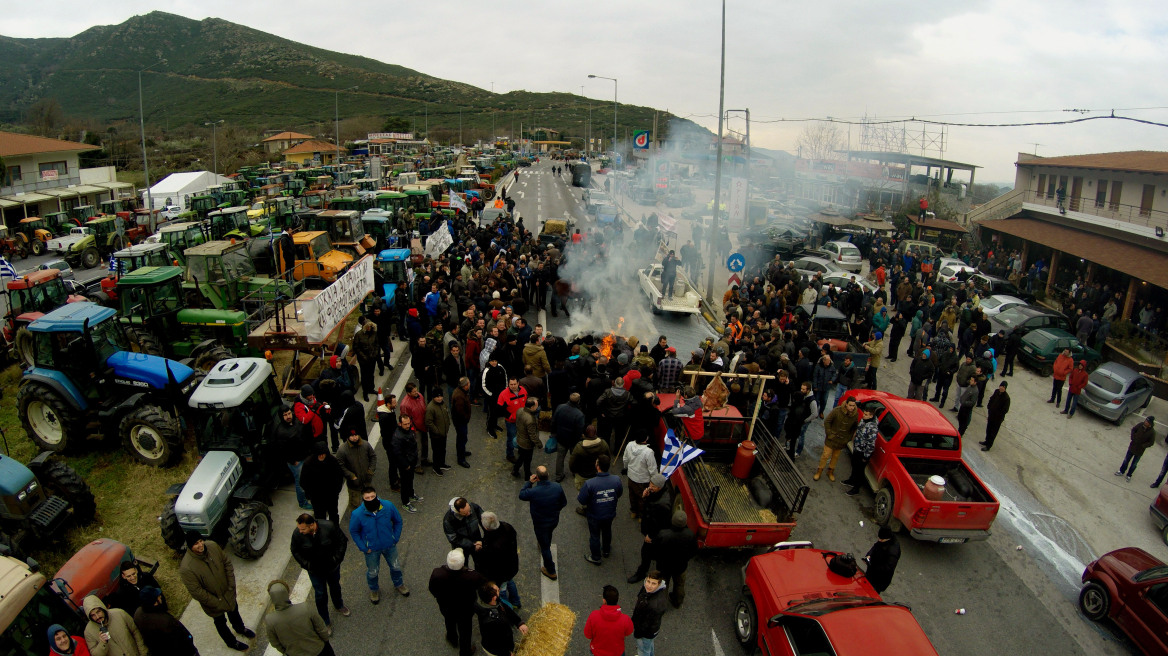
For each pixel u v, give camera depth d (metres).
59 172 45.47
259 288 16.52
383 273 19.42
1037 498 12.00
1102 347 20.98
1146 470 13.37
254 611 7.88
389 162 76.62
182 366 11.09
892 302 25.12
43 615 6.22
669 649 7.76
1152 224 26.89
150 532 9.15
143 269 13.62
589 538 9.35
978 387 13.87
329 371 10.98
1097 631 8.67
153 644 6.36
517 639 7.59
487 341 12.91
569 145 135.38
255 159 80.38
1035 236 31.84
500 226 29.81
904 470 10.09
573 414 10.41
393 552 8.06
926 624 8.56
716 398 11.22
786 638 6.86
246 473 9.23
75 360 10.47
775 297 19.36
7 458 8.47
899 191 48.53
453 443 12.26
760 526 8.61
